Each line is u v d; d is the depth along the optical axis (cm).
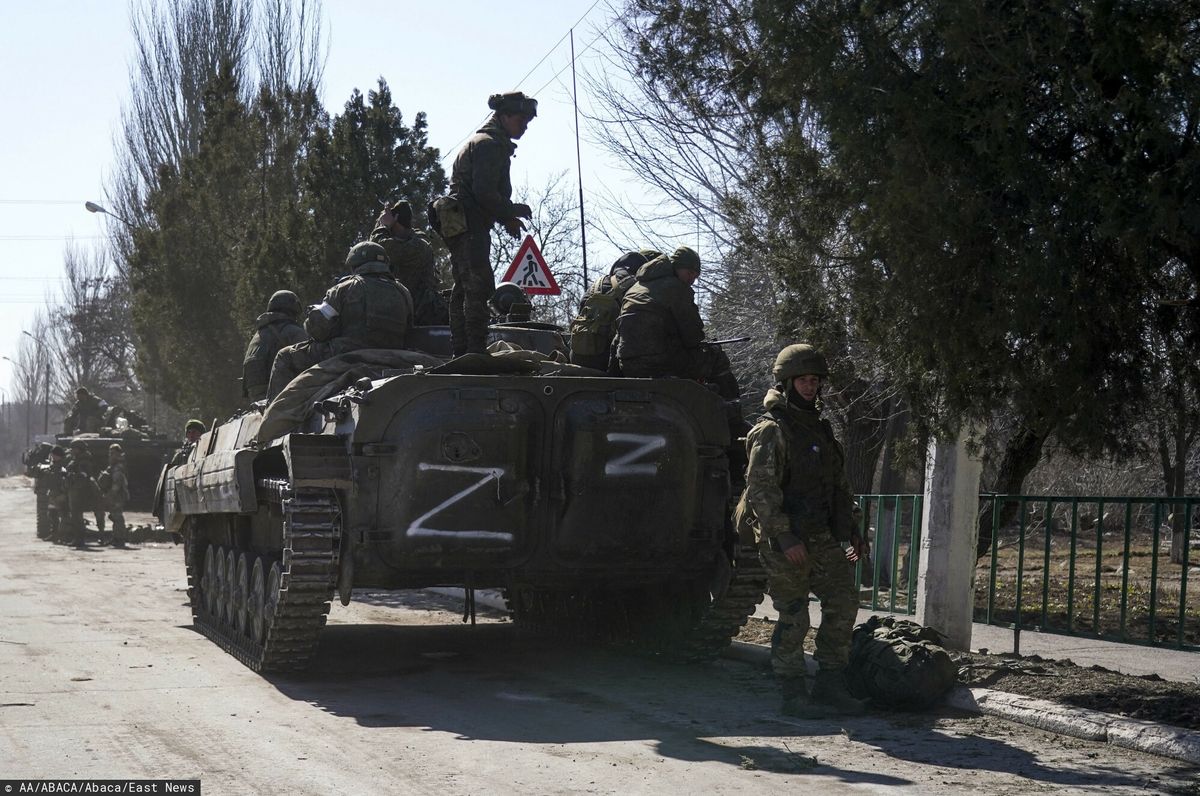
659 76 1065
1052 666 825
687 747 666
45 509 2778
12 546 2536
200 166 2097
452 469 838
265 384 1205
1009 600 1320
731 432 949
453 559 855
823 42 677
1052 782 589
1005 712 740
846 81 668
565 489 864
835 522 753
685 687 864
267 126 2141
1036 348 684
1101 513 895
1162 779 596
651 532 886
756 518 745
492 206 927
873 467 1595
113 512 2517
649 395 884
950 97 650
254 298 1783
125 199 3775
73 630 1173
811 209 785
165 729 703
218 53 3412
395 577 859
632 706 790
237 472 932
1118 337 671
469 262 930
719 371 966
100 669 928
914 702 759
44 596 1504
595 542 877
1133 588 1484
